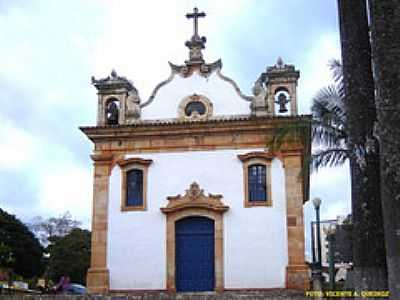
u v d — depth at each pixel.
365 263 10.32
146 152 26.70
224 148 26.19
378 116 8.75
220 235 25.28
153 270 25.42
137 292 25.12
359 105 10.75
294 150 25.47
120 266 25.66
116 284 25.47
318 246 25.30
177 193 26.06
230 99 26.92
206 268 25.34
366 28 11.09
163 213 25.88
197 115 26.89
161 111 27.25
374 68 8.89
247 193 25.56
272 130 25.72
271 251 24.81
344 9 11.18
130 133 26.81
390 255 8.34
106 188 26.56
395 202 8.38
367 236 10.37
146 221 25.98
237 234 25.20
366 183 10.49
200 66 27.39
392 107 8.57
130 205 26.33
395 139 8.49
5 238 51.50
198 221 25.91
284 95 27.02
